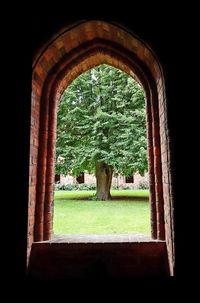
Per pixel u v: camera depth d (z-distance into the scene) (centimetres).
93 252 314
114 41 355
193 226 263
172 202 269
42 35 295
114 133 1141
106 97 1240
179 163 272
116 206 828
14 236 269
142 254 310
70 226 490
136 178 2850
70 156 1205
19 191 275
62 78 369
